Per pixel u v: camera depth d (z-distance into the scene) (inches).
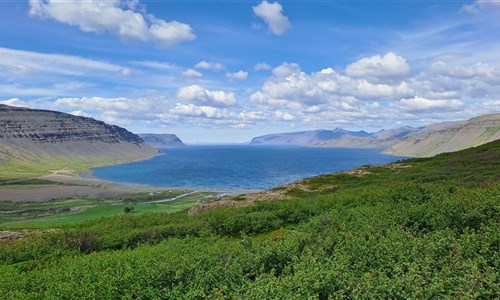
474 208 696.4
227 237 1111.6
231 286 512.7
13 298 559.5
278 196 2050.9
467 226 644.7
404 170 2664.9
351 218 880.3
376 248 542.0
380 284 422.6
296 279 453.1
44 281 658.2
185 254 698.2
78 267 713.6
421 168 2640.3
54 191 7401.6
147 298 533.0
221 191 7180.1
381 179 2229.3
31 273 743.7
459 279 411.8
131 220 1464.1
